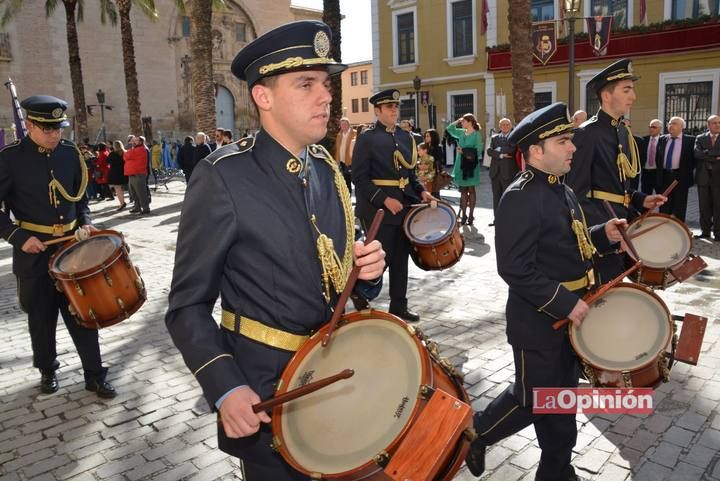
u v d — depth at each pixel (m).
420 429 1.60
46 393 4.48
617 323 2.82
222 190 1.88
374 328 1.93
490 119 24.83
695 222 10.88
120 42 34.06
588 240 2.92
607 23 17.59
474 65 25.09
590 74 21.64
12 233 4.13
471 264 8.07
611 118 4.21
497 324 5.65
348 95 57.84
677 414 3.81
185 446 3.69
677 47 19.73
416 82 25.20
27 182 4.21
